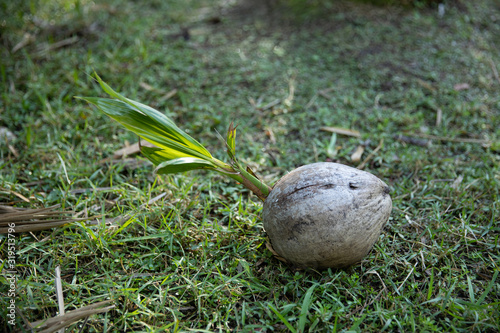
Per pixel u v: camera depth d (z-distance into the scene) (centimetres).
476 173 141
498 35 200
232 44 201
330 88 174
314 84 177
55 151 147
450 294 111
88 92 170
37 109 164
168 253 121
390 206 112
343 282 114
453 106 165
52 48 191
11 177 136
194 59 189
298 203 108
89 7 217
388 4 216
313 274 115
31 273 115
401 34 199
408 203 133
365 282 115
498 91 171
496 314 107
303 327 103
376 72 180
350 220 107
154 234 122
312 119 164
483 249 122
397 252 122
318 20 213
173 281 115
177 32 208
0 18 201
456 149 152
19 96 167
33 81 172
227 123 161
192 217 129
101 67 179
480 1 219
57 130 156
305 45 199
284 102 168
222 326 107
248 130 160
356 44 196
